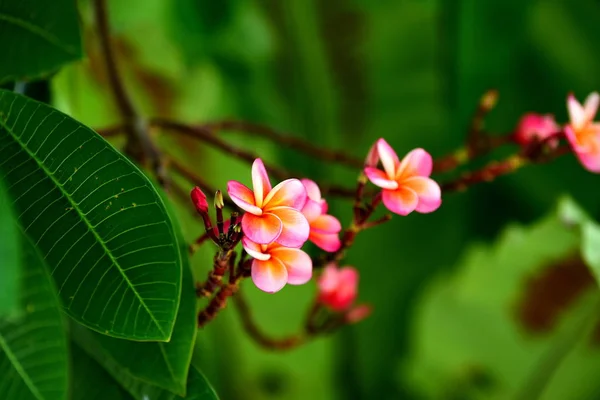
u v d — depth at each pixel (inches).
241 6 91.0
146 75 83.9
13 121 37.3
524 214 98.0
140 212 37.2
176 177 83.7
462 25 85.7
